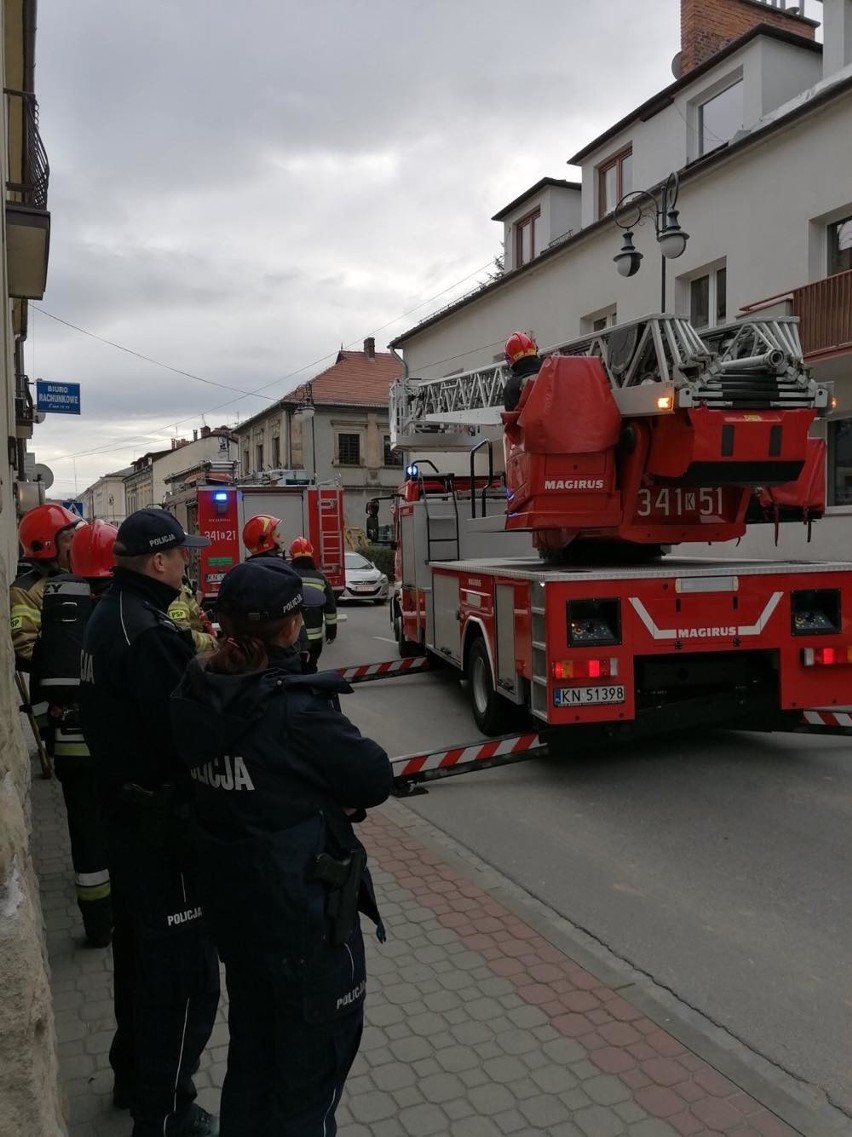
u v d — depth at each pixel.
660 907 4.30
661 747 7.36
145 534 2.58
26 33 8.57
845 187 14.15
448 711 9.11
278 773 1.94
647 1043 3.06
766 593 6.32
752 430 6.08
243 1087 2.00
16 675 4.54
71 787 3.68
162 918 2.44
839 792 6.03
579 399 6.57
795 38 16.56
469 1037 3.10
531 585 6.33
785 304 14.43
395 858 4.96
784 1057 3.03
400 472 40.75
